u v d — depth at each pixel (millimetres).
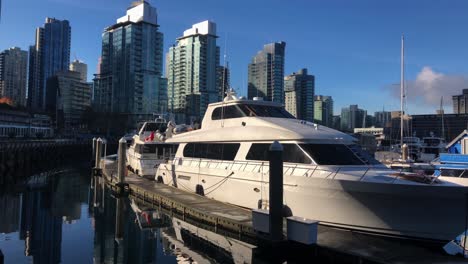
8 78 180500
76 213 20875
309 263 11836
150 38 132750
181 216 17172
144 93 129500
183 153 21344
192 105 73875
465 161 21031
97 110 119250
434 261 10555
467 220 11250
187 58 75812
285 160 14656
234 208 16188
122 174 25125
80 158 69438
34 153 48844
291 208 13836
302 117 79750
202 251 14234
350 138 15336
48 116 115188
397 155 36188
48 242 15461
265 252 12664
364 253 10977
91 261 13227
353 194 12297
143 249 14492
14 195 26828
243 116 17516
